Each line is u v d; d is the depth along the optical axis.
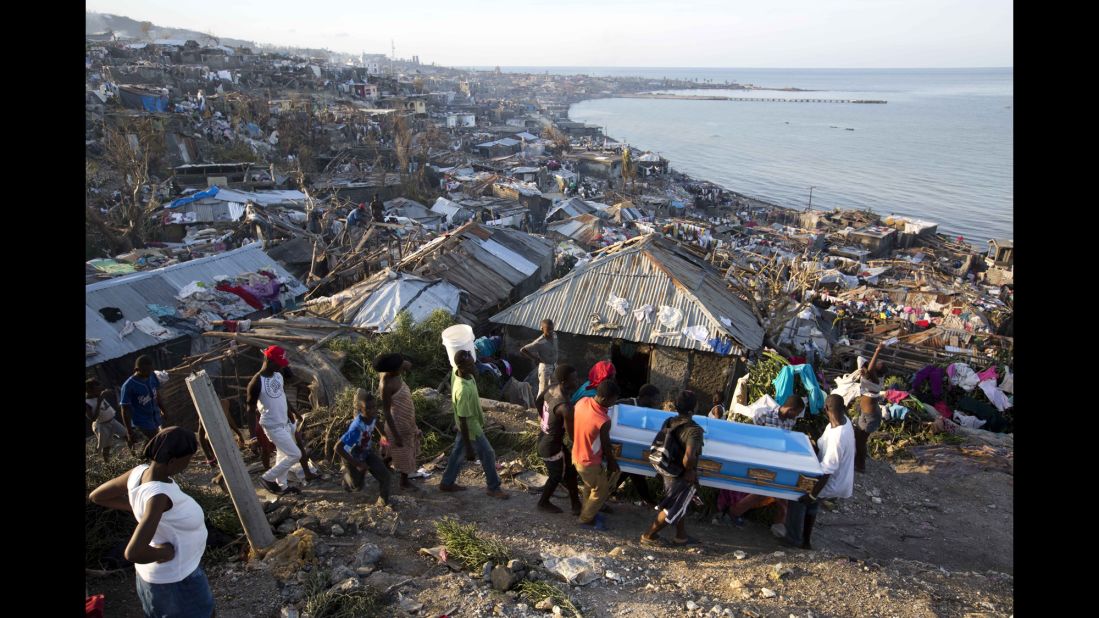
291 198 39.91
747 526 7.82
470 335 9.18
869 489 9.34
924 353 22.33
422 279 19.09
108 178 39.44
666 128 190.25
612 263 16.84
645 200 74.75
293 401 11.43
